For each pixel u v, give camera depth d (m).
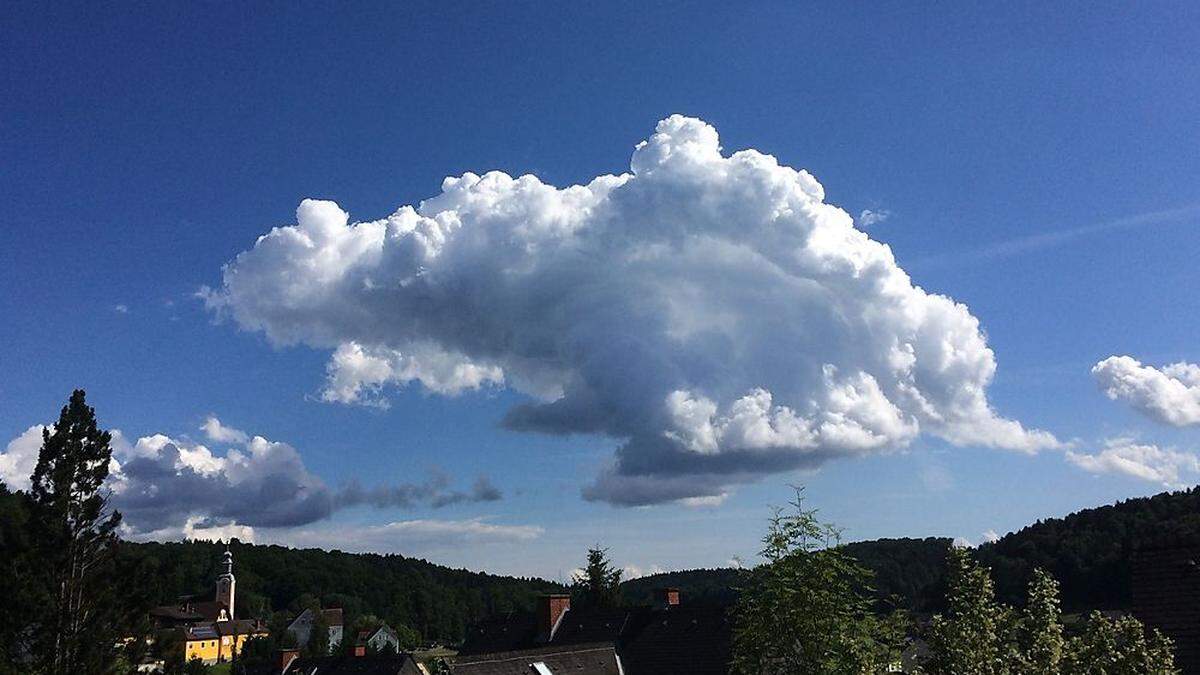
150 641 31.16
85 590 29.73
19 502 30.17
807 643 19.59
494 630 65.94
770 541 20.27
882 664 21.02
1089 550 71.88
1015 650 18.64
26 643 28.62
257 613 180.25
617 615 58.00
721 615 49.97
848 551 20.36
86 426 30.89
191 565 196.75
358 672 64.00
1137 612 25.44
